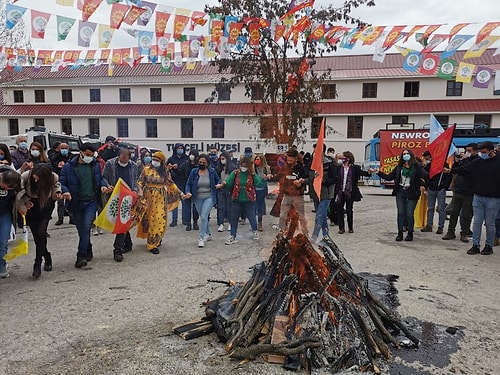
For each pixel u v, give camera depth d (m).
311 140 31.28
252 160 7.32
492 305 4.30
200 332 3.50
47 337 3.49
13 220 5.08
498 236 7.35
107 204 5.77
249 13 11.40
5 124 35.91
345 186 8.24
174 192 7.05
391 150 19.11
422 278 5.23
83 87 35.12
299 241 3.92
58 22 4.96
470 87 29.83
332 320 3.35
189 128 34.09
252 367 3.02
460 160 8.52
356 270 5.55
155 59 6.55
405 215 7.72
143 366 3.02
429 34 5.35
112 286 4.83
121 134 34.84
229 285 4.51
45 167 5.14
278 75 14.64
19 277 5.21
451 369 3.01
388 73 30.91
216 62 14.59
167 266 5.71
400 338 3.49
